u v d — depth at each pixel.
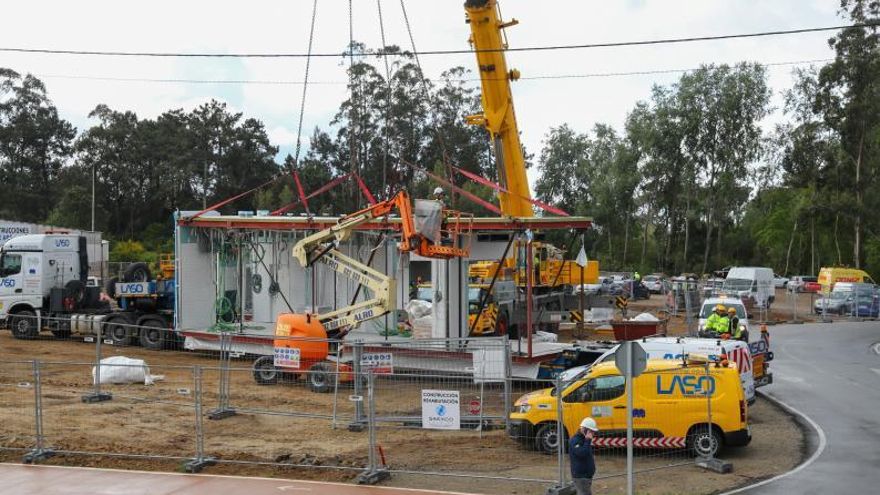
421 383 19.14
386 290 21.27
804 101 70.50
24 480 12.78
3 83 100.50
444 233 22.09
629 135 82.19
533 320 30.48
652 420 14.79
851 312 49.91
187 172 94.88
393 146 81.31
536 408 15.24
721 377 14.76
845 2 65.94
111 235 93.12
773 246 91.50
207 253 27.30
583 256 31.34
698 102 78.00
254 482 12.80
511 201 27.06
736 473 13.87
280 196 82.06
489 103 26.78
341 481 13.07
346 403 19.55
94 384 20.72
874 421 18.62
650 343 18.17
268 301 27.89
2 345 28.80
